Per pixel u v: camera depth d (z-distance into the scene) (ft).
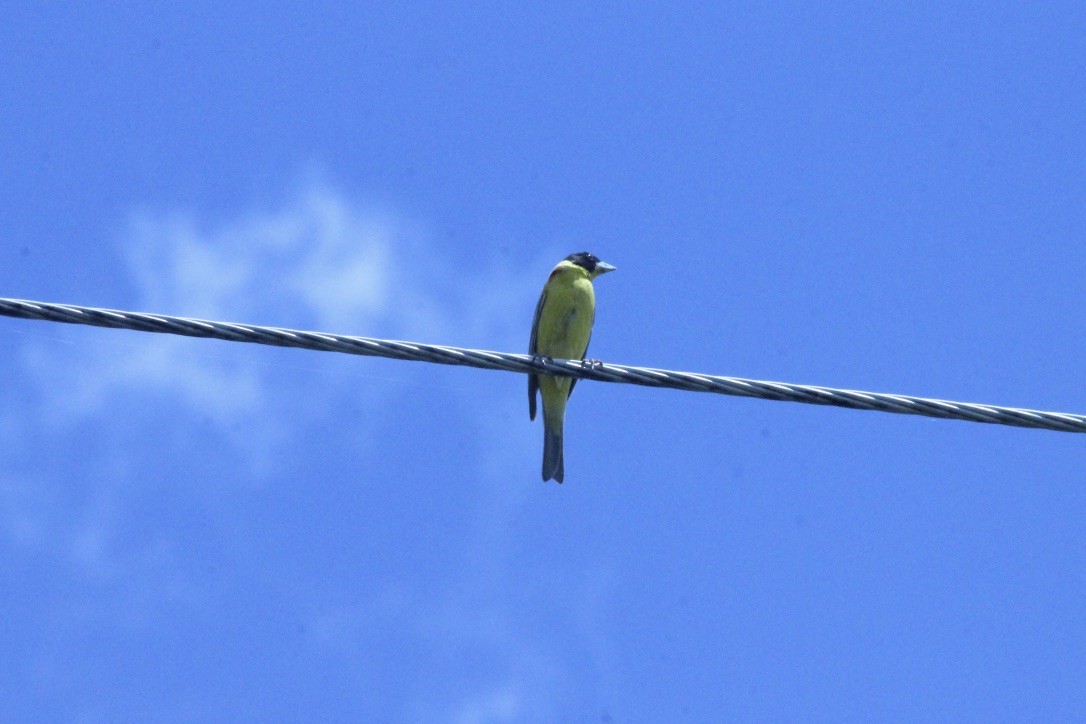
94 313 37.17
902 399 40.57
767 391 41.09
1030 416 40.34
